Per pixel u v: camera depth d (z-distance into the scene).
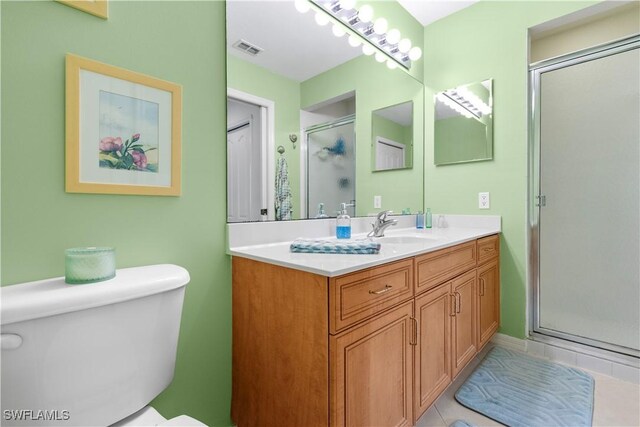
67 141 0.88
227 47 1.27
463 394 1.51
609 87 1.74
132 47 1.00
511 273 2.02
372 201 1.99
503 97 2.04
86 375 0.74
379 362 1.04
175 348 0.94
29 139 0.82
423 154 2.40
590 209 1.81
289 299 1.01
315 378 0.92
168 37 1.08
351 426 0.93
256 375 1.15
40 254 0.84
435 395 1.32
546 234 1.96
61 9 0.87
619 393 1.52
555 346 1.88
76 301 0.71
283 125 1.49
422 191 2.41
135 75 1.00
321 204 1.67
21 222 0.81
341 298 0.90
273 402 1.07
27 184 0.82
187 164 1.14
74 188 0.89
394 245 1.36
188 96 1.14
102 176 0.94
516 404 1.43
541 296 1.98
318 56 1.65
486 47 2.10
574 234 1.86
